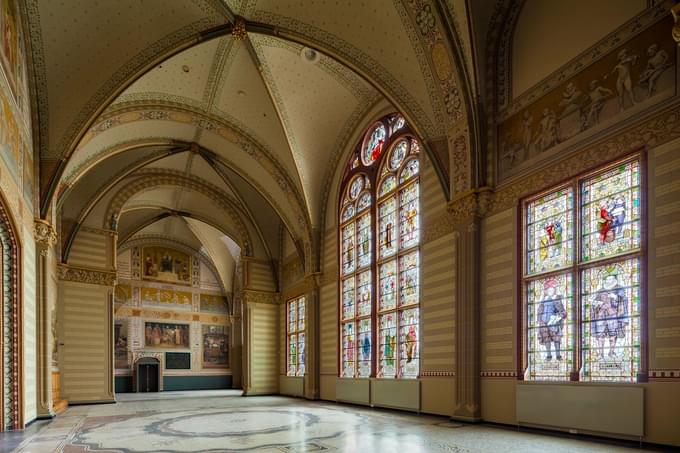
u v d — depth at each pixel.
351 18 13.22
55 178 14.15
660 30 8.01
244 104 18.02
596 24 9.22
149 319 33.28
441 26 11.45
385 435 9.49
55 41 12.70
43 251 13.98
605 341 8.59
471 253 11.60
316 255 20.61
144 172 23.19
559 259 9.70
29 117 13.13
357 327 17.56
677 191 7.54
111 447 8.66
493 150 11.63
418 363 13.90
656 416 7.51
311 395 20.19
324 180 20.41
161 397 24.64
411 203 14.92
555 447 7.84
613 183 8.74
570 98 9.68
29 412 12.59
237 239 26.81
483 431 9.81
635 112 8.32
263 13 14.06
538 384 9.59
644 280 7.89
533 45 10.77
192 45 14.30
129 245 32.84
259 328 25.45
